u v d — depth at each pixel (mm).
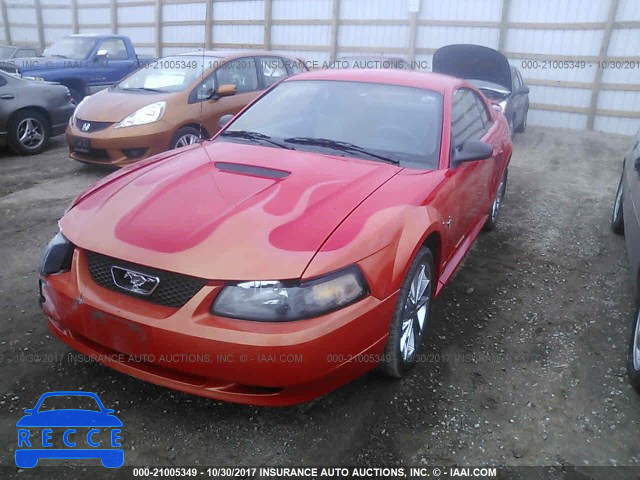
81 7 20656
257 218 2559
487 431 2676
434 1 13703
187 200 2736
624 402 2930
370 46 14773
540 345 3438
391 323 2715
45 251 2768
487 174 4391
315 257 2367
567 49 12648
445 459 2494
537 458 2525
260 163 3170
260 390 2398
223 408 2738
